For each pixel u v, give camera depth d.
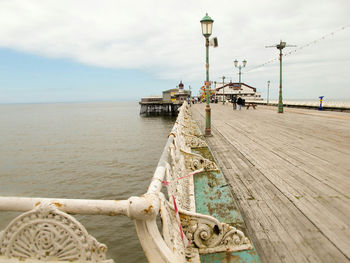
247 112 21.77
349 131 9.80
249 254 2.19
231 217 2.82
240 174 4.70
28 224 1.52
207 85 9.42
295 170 4.88
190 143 6.84
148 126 54.53
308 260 2.18
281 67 19.52
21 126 57.69
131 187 15.00
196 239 2.25
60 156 24.61
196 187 3.81
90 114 113.12
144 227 1.43
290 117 16.36
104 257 1.48
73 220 1.46
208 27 9.20
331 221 2.87
